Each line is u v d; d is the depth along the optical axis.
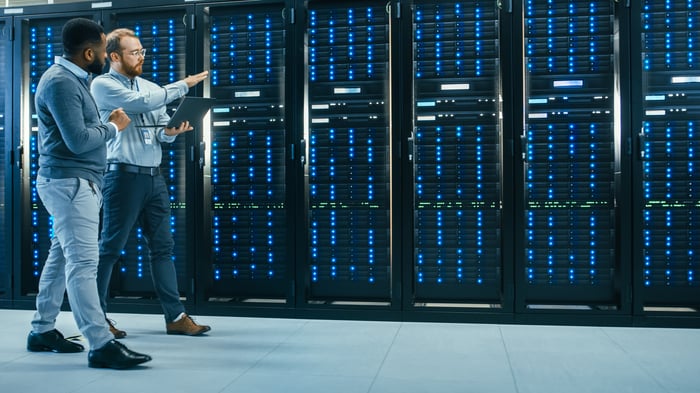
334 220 4.47
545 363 3.11
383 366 3.06
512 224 4.18
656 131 4.12
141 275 4.71
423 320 4.26
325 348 3.46
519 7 4.16
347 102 4.45
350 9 4.42
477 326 4.09
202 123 4.53
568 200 4.23
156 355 3.31
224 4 4.49
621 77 4.06
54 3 4.92
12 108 4.76
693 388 2.67
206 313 4.51
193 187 4.52
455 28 4.33
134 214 3.71
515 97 4.16
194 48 4.53
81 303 3.05
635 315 4.04
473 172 4.33
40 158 3.17
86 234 3.10
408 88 4.27
